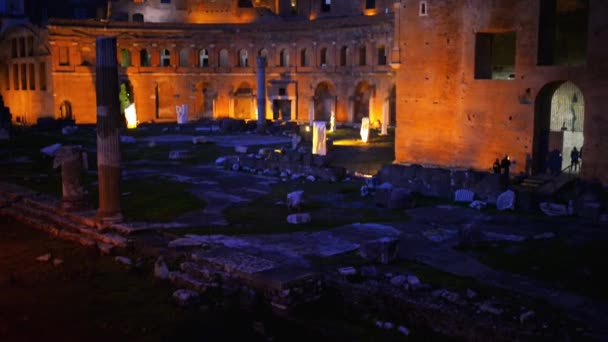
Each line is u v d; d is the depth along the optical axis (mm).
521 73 33562
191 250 20484
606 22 28688
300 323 15414
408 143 39625
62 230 24125
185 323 15383
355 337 14531
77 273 19391
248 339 14586
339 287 16719
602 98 28938
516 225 23891
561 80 31344
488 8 34719
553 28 33406
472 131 36344
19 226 26078
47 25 77188
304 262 18781
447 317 14508
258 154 45750
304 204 28281
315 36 80250
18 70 83312
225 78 85625
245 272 16859
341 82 78750
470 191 28484
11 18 83812
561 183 29344
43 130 68062
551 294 15930
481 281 16984
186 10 88875
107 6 88750
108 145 23719
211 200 29578
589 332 13445
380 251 18750
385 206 27578
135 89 82875
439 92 37688
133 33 82312
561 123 33219
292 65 82375
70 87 78812
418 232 22672
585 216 25297
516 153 34250
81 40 79250
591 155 29406
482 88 35531
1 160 44344
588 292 16062
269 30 82812
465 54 36188
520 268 18188
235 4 89188
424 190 30297
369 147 53594
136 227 23219
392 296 15648
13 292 17750
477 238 20703
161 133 66625
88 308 16469
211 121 79688
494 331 13703
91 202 29016
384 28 72438
